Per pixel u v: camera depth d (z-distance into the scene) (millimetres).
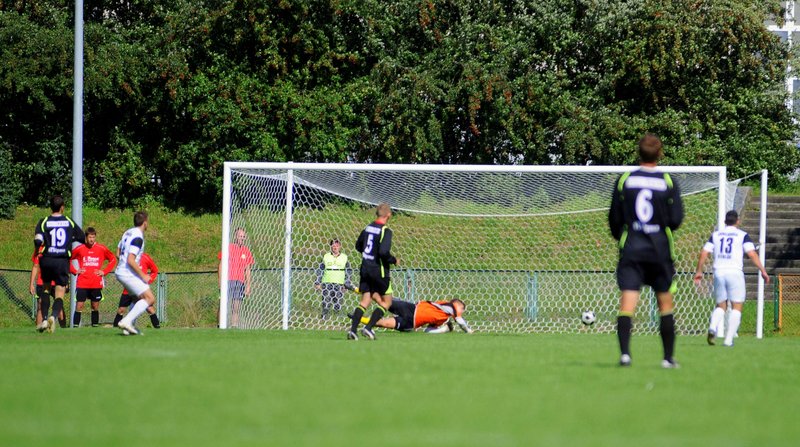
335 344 42844
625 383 25766
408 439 17391
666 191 29141
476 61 103250
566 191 72312
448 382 25625
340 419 19562
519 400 22359
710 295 76062
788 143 112812
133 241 48906
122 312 63781
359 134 106125
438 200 75312
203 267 93312
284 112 102625
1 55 98125
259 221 74250
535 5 109250
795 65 111250
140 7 114812
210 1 107625
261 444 16812
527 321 75000
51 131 104250
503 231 85750
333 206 83312
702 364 32188
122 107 106000
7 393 23062
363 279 49312
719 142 107375
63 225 52000
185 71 101125
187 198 108938
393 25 109062
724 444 17203
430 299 75688
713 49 109000
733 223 48844
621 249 29812
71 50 98750
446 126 107125
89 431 18141
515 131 104125
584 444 17047
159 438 17406
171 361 31000
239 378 26156
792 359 35562
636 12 106125
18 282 77375
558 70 110688
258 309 71438
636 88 110438
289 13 103875
